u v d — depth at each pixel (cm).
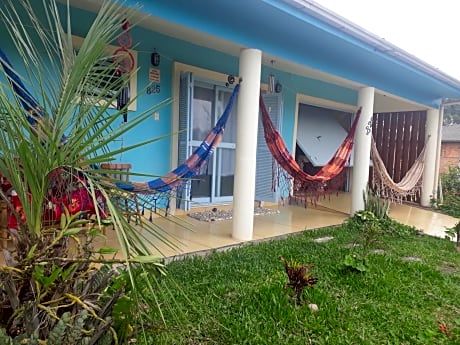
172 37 603
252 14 468
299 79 878
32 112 162
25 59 179
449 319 292
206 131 707
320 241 529
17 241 166
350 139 706
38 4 429
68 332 157
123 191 167
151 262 152
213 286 326
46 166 151
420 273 392
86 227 182
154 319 196
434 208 940
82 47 164
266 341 242
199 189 706
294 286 303
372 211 676
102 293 181
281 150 584
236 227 511
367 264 383
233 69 709
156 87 595
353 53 632
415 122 1060
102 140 160
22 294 164
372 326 274
